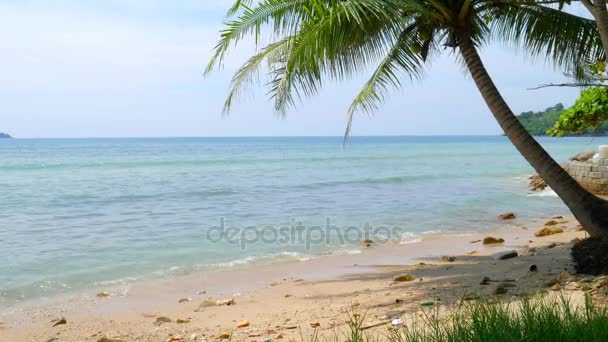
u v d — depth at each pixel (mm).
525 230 14039
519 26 9914
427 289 7402
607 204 7117
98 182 28156
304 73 8367
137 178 30844
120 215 17047
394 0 7145
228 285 9117
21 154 65125
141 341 6125
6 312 7680
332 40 7676
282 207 18859
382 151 79312
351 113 9391
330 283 8805
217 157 57375
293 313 6918
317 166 42625
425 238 13188
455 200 20797
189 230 14453
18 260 10922
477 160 53281
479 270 8594
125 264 10656
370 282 8625
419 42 9078
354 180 29641
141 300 8289
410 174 34312
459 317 3963
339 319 6273
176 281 9430
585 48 9547
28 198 21109
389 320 5824
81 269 10250
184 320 6949
